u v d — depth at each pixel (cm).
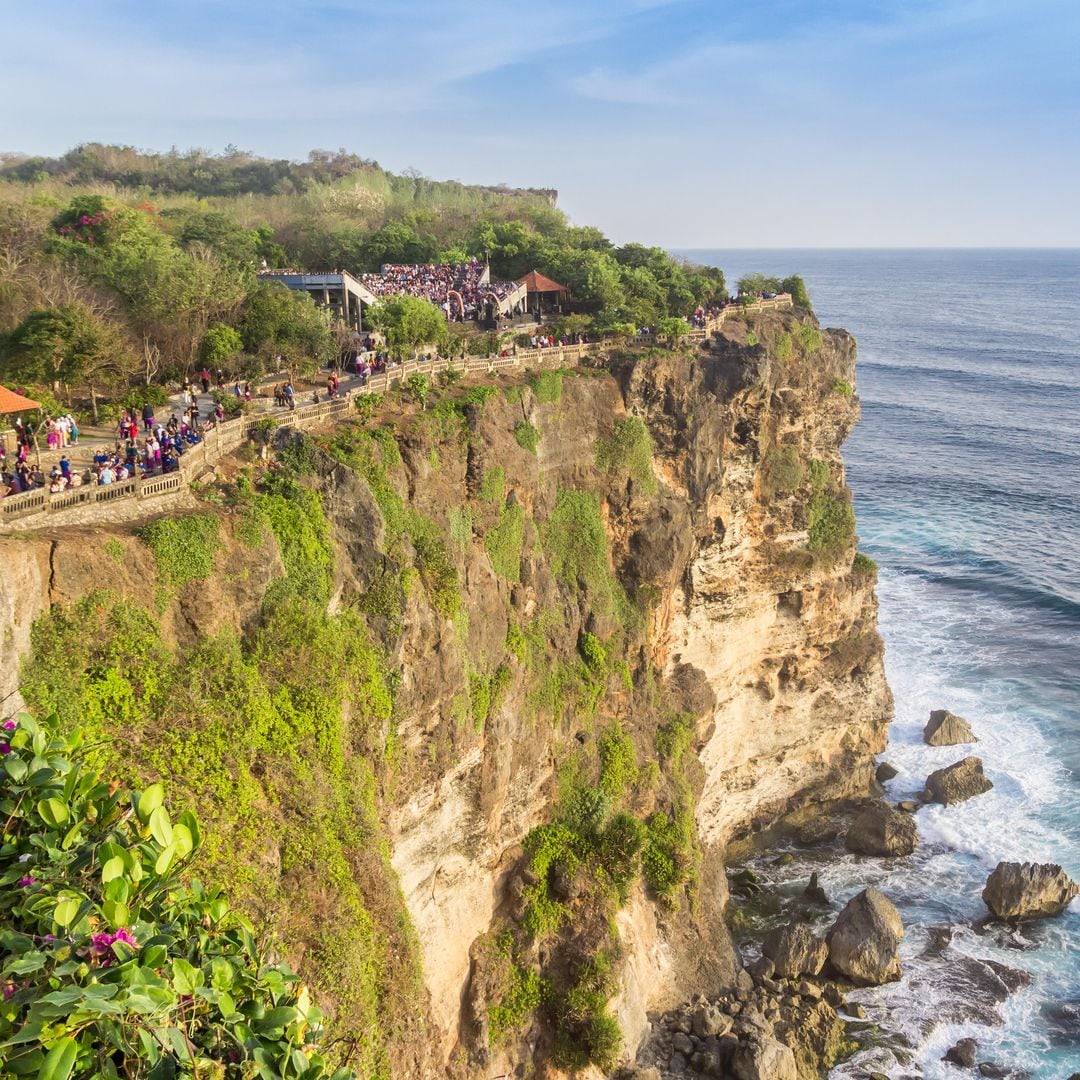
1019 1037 4747
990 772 6875
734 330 6850
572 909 4744
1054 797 6581
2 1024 1315
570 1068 4400
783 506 6688
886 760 7175
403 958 3612
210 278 5447
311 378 5412
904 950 5322
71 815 1714
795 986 5072
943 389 19175
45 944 1443
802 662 6800
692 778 5869
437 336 6000
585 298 8138
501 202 13300
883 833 6200
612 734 5475
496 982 4441
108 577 3045
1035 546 10962
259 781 3300
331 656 3656
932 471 13825
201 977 1470
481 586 4709
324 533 3809
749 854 6372
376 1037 3419
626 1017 4603
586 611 5566
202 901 1730
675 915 5228
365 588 3959
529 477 5206
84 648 2939
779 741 6762
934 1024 4825
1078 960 5212
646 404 5994
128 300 5338
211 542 3378
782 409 6669
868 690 7081
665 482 6109
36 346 4294
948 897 5744
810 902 5759
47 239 6475
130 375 4834
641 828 5038
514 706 4791
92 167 14575
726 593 6456
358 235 9556
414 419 4547
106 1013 1304
